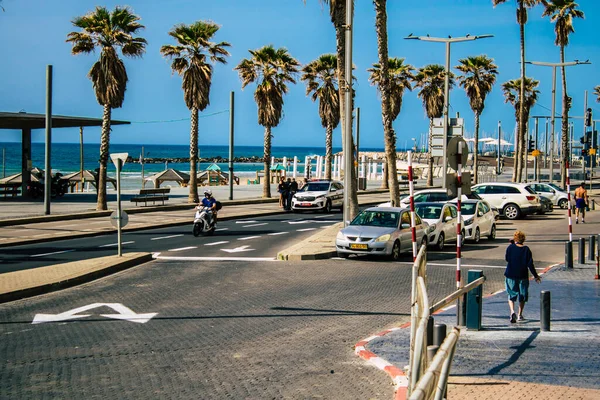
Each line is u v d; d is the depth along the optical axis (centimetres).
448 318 1262
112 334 1123
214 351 1014
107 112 3691
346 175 2500
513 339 1083
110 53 3578
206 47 4244
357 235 2058
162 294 1497
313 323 1220
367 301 1432
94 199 4653
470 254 2264
